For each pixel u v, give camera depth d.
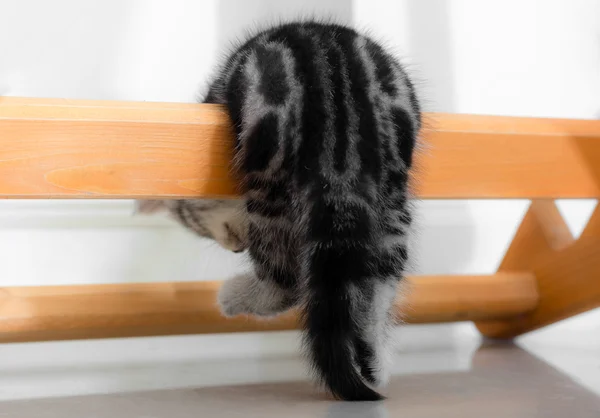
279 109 1.03
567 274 1.73
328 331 1.00
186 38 2.22
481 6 2.39
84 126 0.99
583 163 1.23
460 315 1.77
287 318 1.59
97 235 2.23
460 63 2.40
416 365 1.52
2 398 1.23
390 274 1.06
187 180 1.04
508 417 1.01
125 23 2.19
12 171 0.97
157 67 2.22
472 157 1.17
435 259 2.40
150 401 1.19
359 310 1.02
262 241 1.17
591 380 1.34
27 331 1.48
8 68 2.13
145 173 1.02
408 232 1.12
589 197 1.24
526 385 1.28
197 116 1.04
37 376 1.47
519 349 1.78
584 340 1.94
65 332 1.51
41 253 2.19
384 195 1.05
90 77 2.18
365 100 1.05
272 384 1.36
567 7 2.42
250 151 1.03
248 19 2.25
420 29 2.37
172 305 1.55
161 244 2.26
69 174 0.99
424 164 1.15
